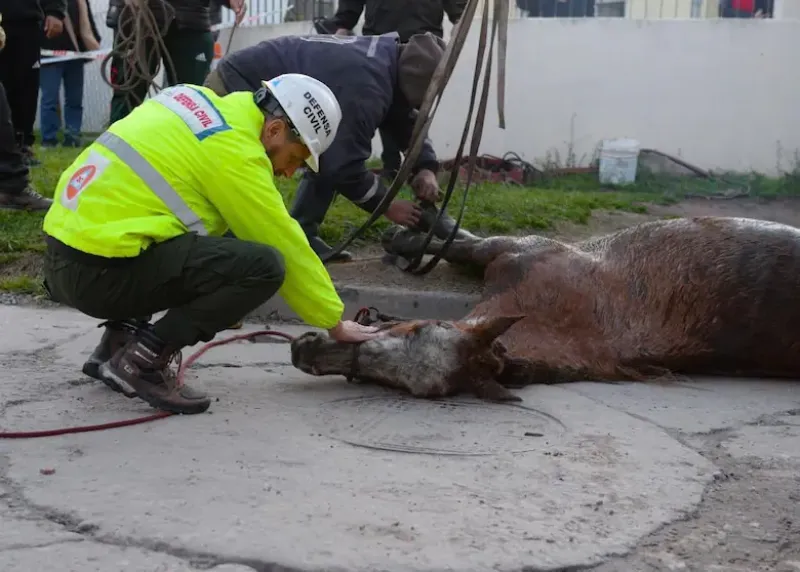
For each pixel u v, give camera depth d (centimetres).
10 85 869
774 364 518
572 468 365
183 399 407
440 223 596
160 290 395
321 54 513
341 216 727
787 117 1189
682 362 518
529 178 1155
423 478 348
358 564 275
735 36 1186
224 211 392
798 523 326
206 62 811
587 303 523
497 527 306
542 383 495
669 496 341
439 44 534
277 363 510
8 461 348
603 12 1265
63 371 470
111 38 1552
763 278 509
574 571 284
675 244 530
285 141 407
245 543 285
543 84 1231
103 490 322
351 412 427
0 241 681
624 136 1223
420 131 496
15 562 272
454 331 455
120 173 384
